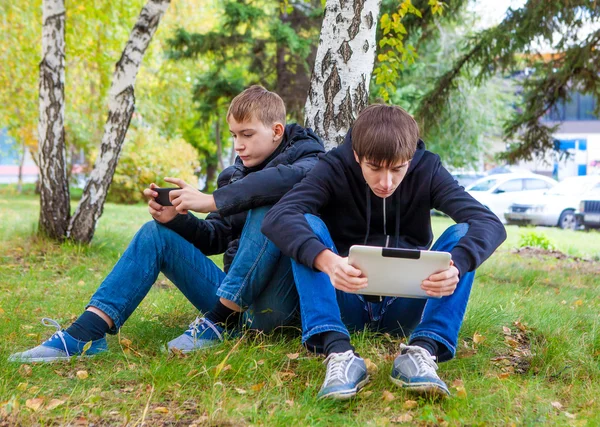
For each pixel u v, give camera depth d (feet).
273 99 10.57
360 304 10.00
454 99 35.06
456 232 8.85
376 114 8.70
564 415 8.19
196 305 10.72
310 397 8.27
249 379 8.97
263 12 45.60
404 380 8.25
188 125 82.74
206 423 7.60
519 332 12.09
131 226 38.50
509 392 8.73
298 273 8.74
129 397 8.44
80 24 41.50
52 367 9.30
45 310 14.12
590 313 14.80
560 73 31.37
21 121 54.19
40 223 24.95
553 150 34.17
